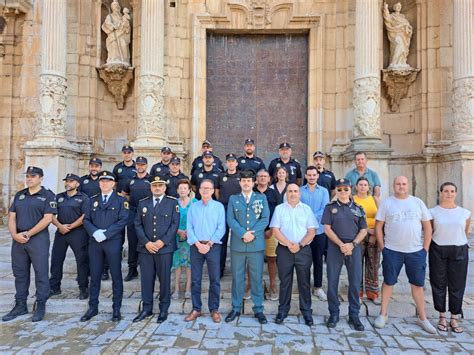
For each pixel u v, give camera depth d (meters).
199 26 13.59
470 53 11.61
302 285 6.29
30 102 14.08
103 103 13.80
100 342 5.57
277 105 13.91
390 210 6.27
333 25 13.46
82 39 13.44
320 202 7.26
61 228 6.98
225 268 8.38
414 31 13.25
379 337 5.79
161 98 12.31
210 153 7.97
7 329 6.04
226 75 13.98
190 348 5.35
